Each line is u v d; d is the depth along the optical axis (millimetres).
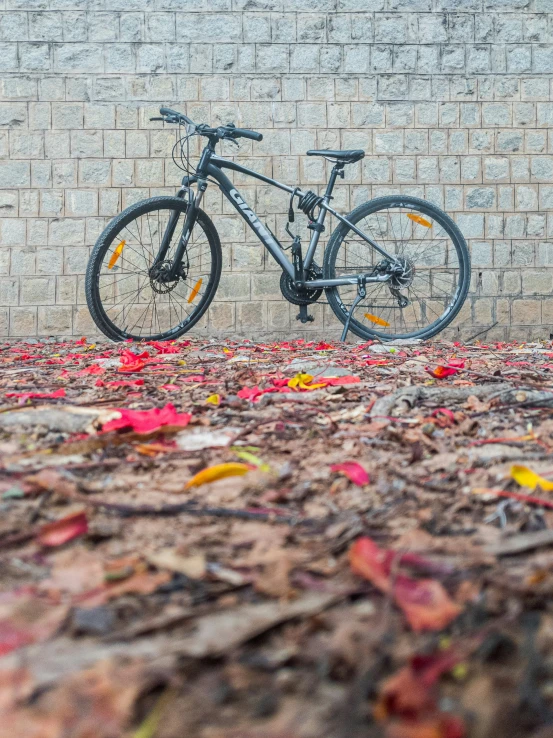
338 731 571
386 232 5309
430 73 5371
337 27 5316
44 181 5250
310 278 4527
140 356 3379
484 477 1301
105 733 572
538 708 600
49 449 1478
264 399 2104
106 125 5246
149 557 887
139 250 5230
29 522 1065
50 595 817
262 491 1253
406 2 5340
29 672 650
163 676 629
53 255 5273
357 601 784
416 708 589
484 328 5457
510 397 2109
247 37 5273
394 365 3078
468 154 5410
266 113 5301
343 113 5336
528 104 5418
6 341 5262
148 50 5246
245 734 569
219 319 5316
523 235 5453
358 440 1602
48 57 5219
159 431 1606
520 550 917
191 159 5270
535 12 5391
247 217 4496
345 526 1040
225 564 894
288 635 715
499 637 688
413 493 1225
